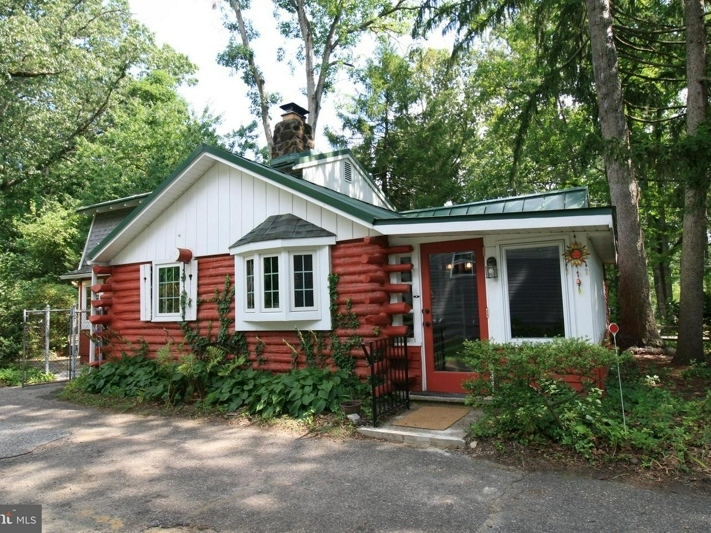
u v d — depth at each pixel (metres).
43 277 17.83
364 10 21.12
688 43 9.59
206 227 8.70
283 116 12.32
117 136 21.88
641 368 8.80
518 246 6.48
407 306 6.80
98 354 10.26
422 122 21.66
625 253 10.50
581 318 6.05
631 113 12.65
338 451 5.07
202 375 7.41
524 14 12.88
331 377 6.70
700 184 7.58
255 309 7.62
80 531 3.45
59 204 21.75
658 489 3.85
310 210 7.54
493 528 3.31
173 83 29.05
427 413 6.10
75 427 6.45
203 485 4.28
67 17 19.36
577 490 3.88
